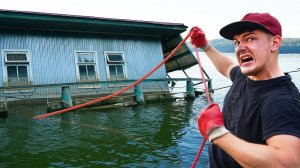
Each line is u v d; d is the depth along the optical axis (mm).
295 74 39031
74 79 15766
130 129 9859
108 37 17234
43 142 8305
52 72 15234
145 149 7754
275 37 1882
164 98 16547
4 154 7293
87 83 13969
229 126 2141
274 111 1658
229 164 2148
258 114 1843
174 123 10812
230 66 2902
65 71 15602
